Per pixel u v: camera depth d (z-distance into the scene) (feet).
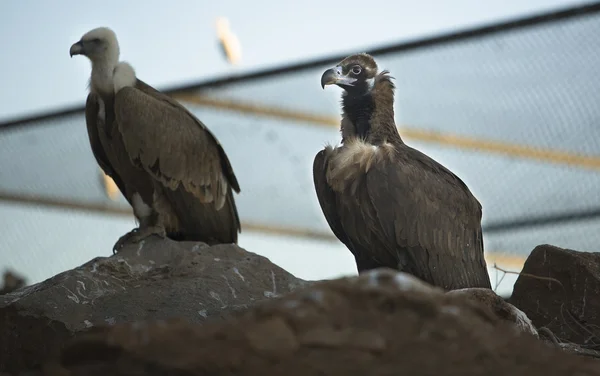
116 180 45.73
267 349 19.07
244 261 37.86
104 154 45.32
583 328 35.29
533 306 36.63
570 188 49.32
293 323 19.61
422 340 19.71
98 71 44.32
